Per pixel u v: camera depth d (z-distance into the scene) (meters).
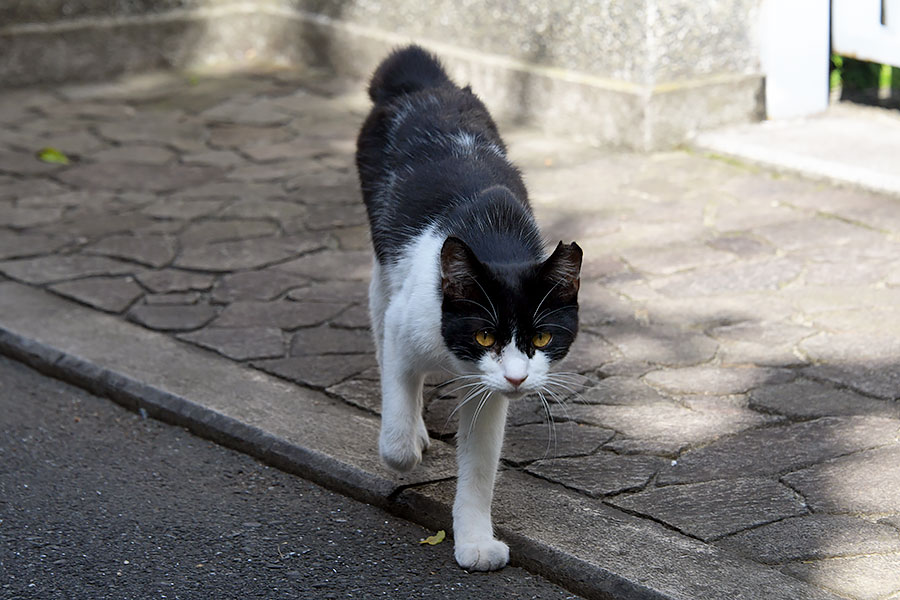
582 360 4.33
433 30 7.70
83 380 4.31
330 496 3.62
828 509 3.35
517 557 3.24
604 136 6.82
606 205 5.90
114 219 5.86
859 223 5.52
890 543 3.16
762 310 4.68
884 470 3.52
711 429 3.82
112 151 6.93
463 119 3.86
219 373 4.29
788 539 3.21
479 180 3.50
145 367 4.31
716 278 4.99
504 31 7.22
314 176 6.48
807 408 3.92
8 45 8.12
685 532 3.26
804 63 6.83
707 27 6.59
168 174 6.54
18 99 8.02
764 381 4.12
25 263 5.30
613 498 3.46
